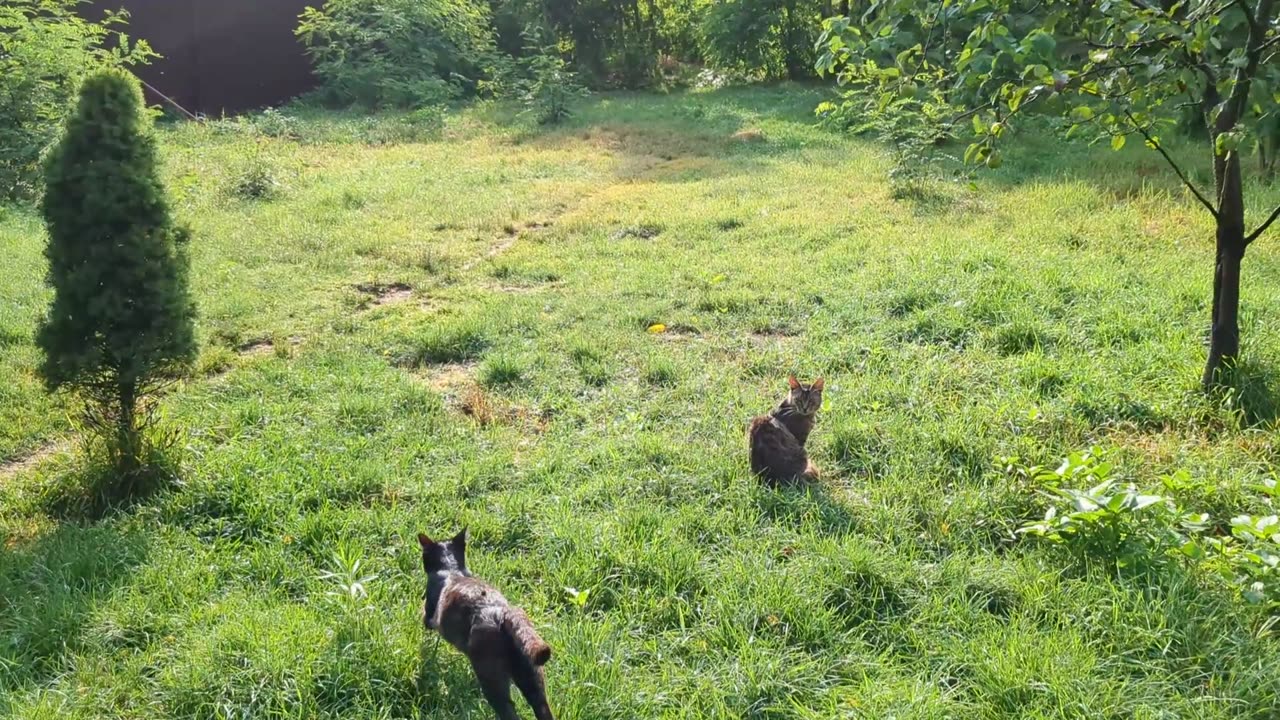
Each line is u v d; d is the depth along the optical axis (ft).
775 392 15.71
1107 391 14.46
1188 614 9.89
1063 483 11.83
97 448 13.12
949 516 11.87
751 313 19.13
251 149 34.24
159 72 50.49
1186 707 8.94
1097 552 10.94
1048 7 12.44
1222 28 13.02
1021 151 32.71
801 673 9.52
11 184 30.01
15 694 9.43
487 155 37.76
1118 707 8.95
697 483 12.84
